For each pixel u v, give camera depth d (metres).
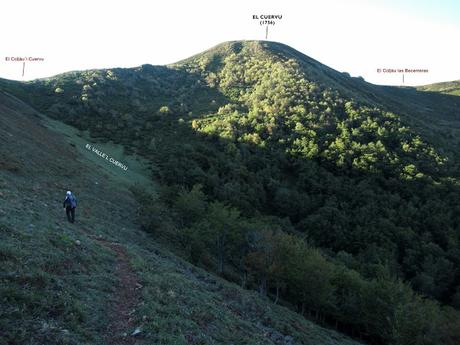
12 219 15.23
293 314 28.67
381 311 36.91
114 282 13.57
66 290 10.98
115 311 11.46
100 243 19.31
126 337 10.05
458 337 26.75
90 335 9.36
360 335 44.19
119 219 34.09
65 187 34.53
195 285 18.53
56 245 14.30
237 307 19.38
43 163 38.44
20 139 41.72
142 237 31.67
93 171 50.12
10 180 26.38
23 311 8.91
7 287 9.38
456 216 71.00
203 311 14.12
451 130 140.88
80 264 13.81
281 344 16.42
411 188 77.50
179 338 10.62
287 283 38.16
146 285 14.43
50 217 19.86
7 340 7.78
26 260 11.58
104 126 88.19
